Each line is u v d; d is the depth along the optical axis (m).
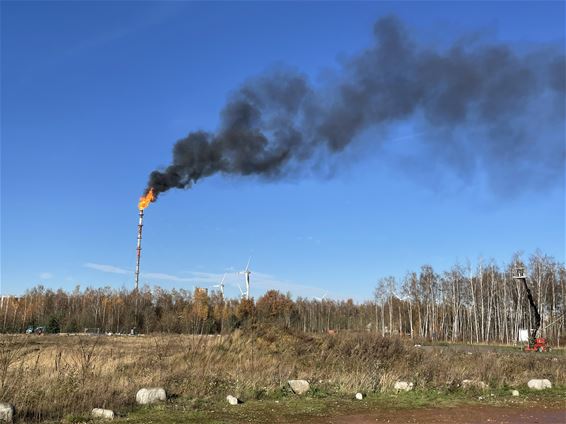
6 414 11.05
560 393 17.12
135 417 12.02
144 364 18.52
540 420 12.82
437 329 81.12
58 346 18.81
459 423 12.34
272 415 12.84
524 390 17.62
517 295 71.12
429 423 12.30
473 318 81.06
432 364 20.88
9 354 14.47
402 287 90.19
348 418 12.75
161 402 13.73
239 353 21.75
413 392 16.66
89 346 20.31
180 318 68.75
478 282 82.06
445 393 16.66
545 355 32.12
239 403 14.23
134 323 75.19
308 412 13.34
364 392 16.50
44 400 12.20
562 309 72.38
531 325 64.62
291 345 23.41
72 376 14.03
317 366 21.00
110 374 15.66
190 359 20.28
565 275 74.38
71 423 11.21
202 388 15.38
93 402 12.70
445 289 85.81
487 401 15.49
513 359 23.61
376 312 88.19
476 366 20.75
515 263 74.44
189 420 11.85
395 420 12.61
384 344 24.05
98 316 78.75
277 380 17.19
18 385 12.63
